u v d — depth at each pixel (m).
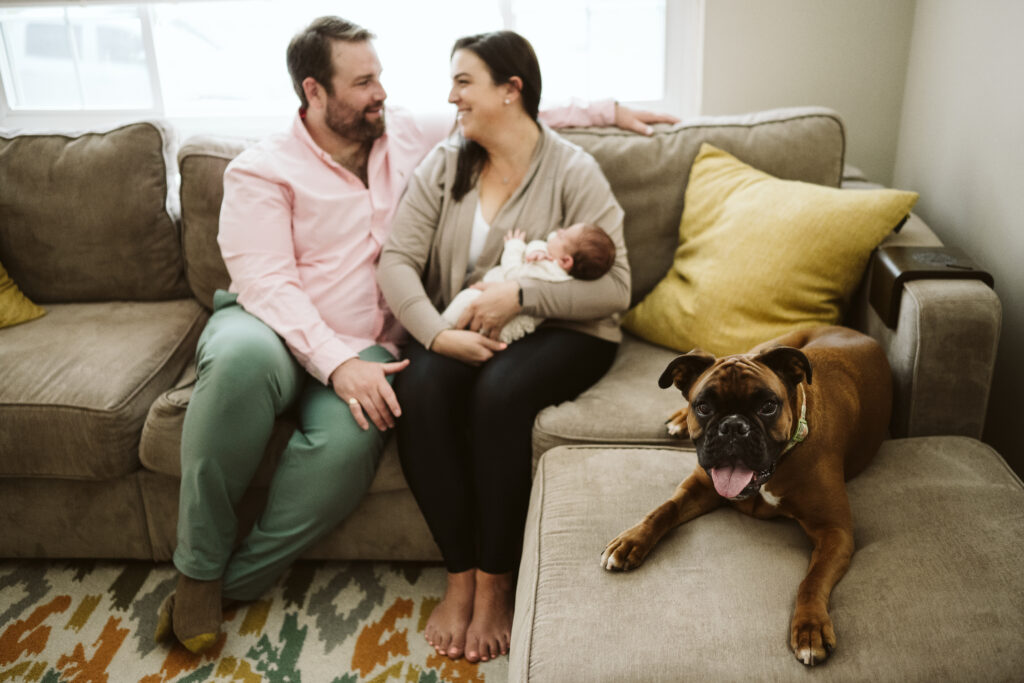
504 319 1.70
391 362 1.84
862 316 1.80
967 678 1.05
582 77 2.51
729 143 2.01
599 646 1.12
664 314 1.90
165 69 2.59
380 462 1.72
